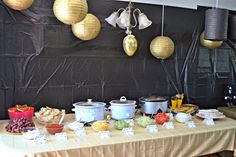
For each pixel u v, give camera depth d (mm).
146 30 2533
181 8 2650
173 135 1784
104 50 2412
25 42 2164
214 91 2889
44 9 2184
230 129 1970
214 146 1929
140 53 2541
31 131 1673
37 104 2248
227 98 2908
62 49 2266
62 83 2309
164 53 2438
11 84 2160
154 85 2629
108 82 2455
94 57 2387
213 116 2191
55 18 2219
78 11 1808
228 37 2477
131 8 2393
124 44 2350
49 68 2256
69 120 2082
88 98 2402
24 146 1518
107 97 2465
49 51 2230
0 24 2082
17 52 2150
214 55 2852
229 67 2936
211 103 2887
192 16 2703
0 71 2121
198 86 2811
